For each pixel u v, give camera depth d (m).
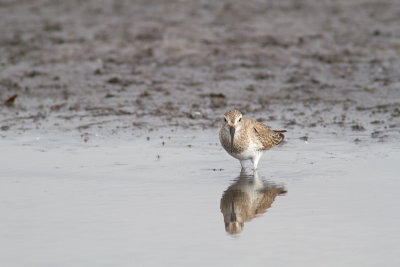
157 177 20.88
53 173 21.34
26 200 18.30
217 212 17.09
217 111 30.67
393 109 30.06
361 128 26.97
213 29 47.75
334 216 16.55
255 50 41.78
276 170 21.66
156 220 16.45
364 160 22.41
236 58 40.09
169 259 13.97
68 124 28.73
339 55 40.44
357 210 16.98
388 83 34.47
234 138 21.77
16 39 46.19
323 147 24.41
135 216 16.78
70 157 23.48
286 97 32.75
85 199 18.39
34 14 54.88
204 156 23.66
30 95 33.84
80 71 38.28
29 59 40.88
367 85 34.31
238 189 19.39
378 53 40.81
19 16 54.12
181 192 19.14
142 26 49.25
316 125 27.84
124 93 34.00
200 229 15.79
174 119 29.42
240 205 17.73
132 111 30.81
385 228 15.59
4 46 44.28
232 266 13.57
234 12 54.09
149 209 17.39
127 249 14.53
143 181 20.38
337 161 22.41
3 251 14.48
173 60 40.09
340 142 25.08
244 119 22.58
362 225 15.83
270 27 48.41
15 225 16.14
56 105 31.95
